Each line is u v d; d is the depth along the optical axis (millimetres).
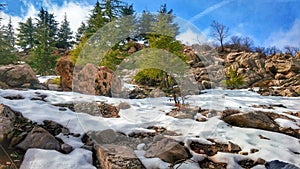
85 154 3125
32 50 15336
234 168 3168
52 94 5309
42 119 3869
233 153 3510
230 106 5984
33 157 2887
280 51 30312
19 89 6020
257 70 14000
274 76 13555
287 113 5859
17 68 7102
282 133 4426
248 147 3643
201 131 4078
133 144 3504
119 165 2830
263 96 8539
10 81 6734
